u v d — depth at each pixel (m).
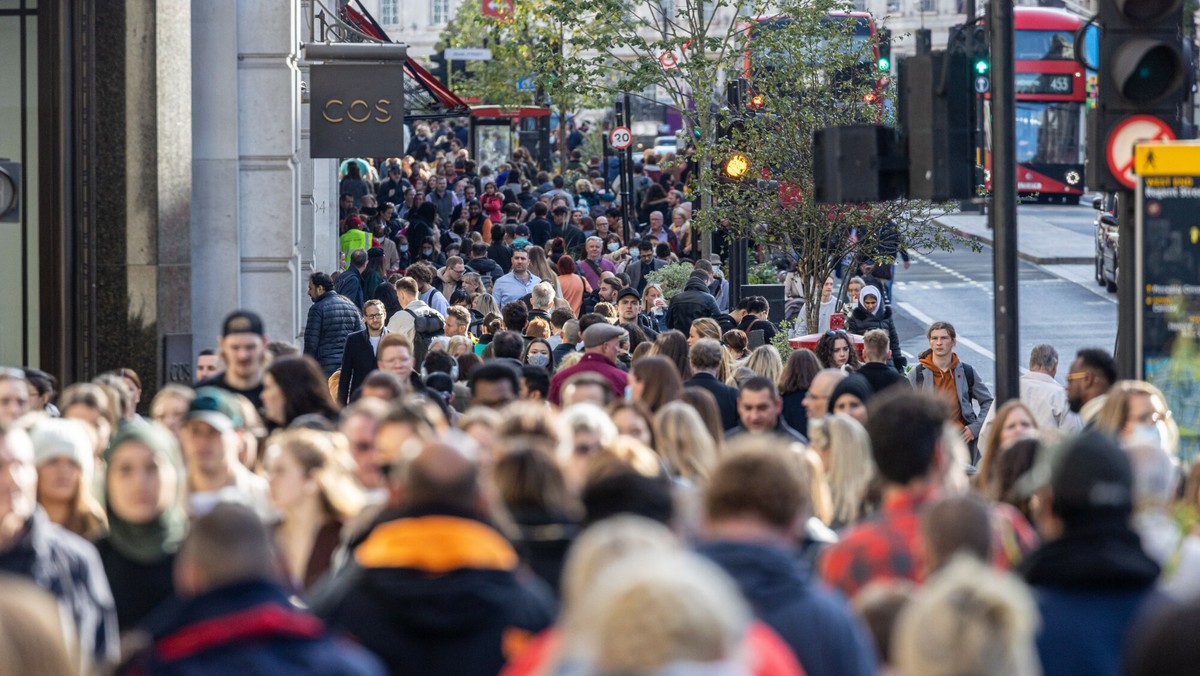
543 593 16.17
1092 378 31.86
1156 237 25.84
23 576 17.06
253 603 14.09
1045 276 107.06
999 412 25.52
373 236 78.06
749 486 15.23
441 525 15.70
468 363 37.72
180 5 41.34
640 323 58.72
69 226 40.91
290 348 32.44
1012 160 28.56
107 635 17.88
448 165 109.56
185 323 41.84
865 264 65.50
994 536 16.98
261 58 45.84
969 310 94.62
